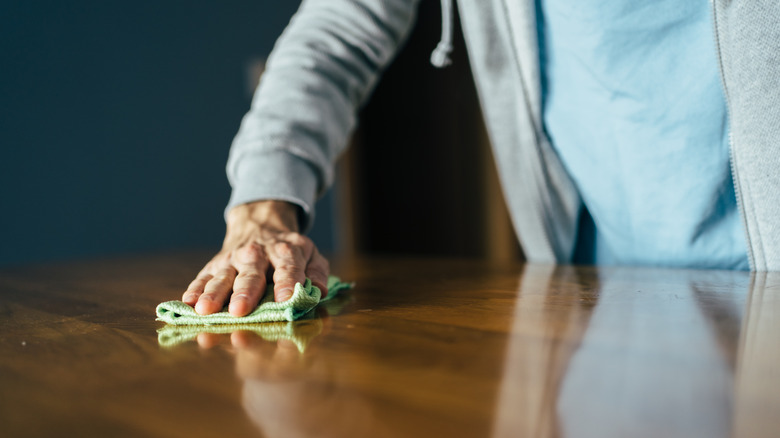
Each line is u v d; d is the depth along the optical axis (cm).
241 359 32
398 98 204
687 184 66
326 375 28
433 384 26
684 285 53
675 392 24
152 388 27
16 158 172
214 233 215
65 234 182
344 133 82
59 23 180
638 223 71
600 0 62
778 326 35
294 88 76
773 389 24
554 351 31
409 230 207
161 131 201
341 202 211
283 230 64
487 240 191
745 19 54
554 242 81
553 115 73
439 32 190
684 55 62
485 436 20
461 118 191
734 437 19
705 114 62
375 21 82
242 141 74
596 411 22
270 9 227
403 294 54
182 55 205
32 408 25
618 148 69
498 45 74
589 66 67
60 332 42
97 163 188
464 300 49
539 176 77
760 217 58
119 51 192
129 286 69
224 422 22
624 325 37
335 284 58
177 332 41
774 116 55
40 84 177
